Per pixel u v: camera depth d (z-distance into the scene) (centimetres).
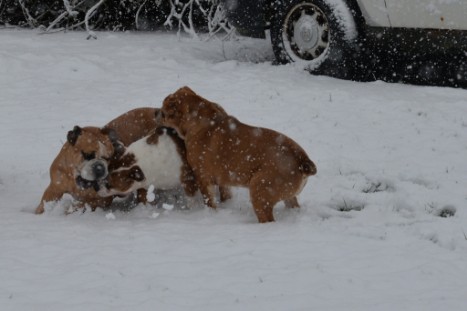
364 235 664
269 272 572
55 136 999
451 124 1006
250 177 707
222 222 714
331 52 1248
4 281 560
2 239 655
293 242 639
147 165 734
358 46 1234
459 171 849
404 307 509
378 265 589
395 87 1203
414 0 1150
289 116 1057
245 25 1328
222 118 734
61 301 523
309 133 991
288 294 533
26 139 988
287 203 741
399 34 1186
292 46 1312
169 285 551
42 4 1772
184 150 749
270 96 1143
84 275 569
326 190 802
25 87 1226
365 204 766
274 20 1316
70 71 1306
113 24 1825
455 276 569
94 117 1075
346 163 877
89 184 707
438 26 1137
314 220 709
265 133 716
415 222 699
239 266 585
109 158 722
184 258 605
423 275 569
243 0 1312
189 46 1538
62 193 746
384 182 827
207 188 741
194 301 522
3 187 834
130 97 1161
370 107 1084
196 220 723
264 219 703
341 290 541
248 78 1239
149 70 1315
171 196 798
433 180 820
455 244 643
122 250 626
